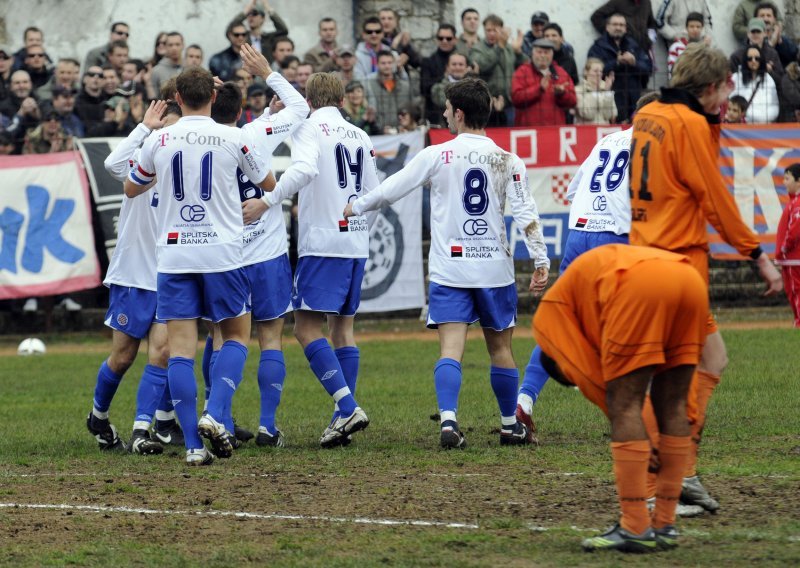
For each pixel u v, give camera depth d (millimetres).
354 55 63031
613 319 17469
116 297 29109
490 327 28766
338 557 17875
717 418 31969
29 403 39719
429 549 18234
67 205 59719
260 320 29688
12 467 26797
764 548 17875
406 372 45469
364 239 30391
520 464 25828
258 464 26547
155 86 62688
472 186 28406
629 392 17656
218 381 26922
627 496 17812
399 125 62781
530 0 70875
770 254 62844
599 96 64000
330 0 70438
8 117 62812
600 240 29156
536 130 61688
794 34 72125
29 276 59188
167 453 28750
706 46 19766
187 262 26266
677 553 17625
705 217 19594
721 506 21016
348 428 28891
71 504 22375
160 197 26453
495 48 63938
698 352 18000
